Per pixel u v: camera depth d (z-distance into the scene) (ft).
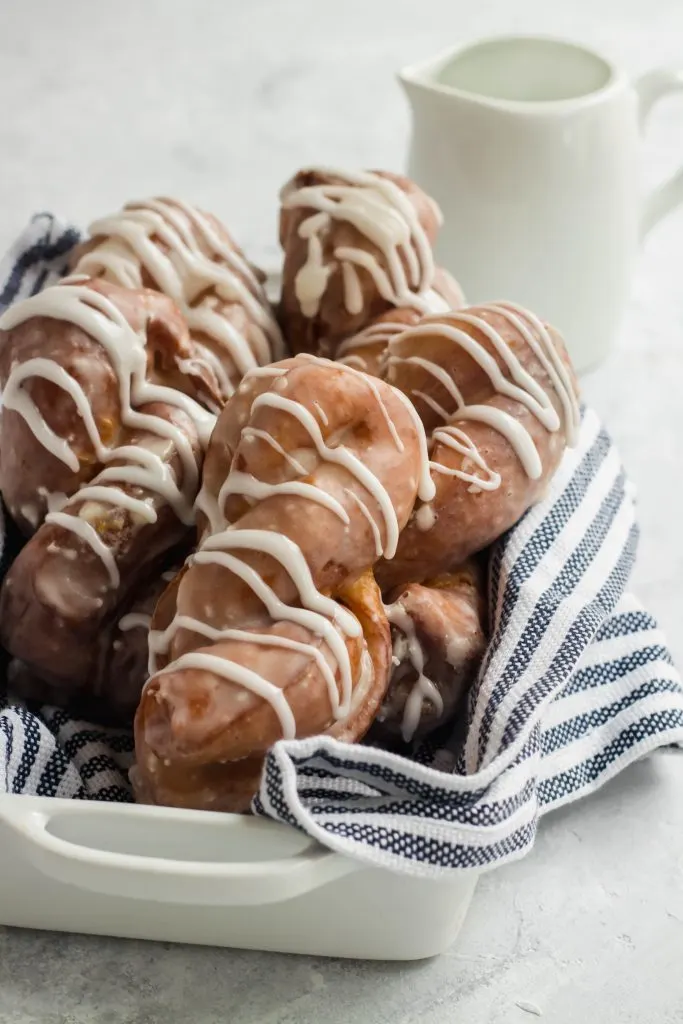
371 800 2.02
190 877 1.92
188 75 3.69
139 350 2.22
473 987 2.10
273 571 2.04
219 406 2.28
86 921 2.11
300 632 2.03
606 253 2.73
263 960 2.11
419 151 2.73
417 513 2.17
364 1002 2.08
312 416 2.07
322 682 2.02
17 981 2.09
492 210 2.69
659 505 2.63
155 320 2.24
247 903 1.95
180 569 2.17
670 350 2.92
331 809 2.01
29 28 3.90
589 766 2.22
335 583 2.08
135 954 2.11
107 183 3.26
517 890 2.18
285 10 4.06
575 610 2.19
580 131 2.63
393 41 3.90
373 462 2.08
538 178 2.65
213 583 2.05
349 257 2.39
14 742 2.09
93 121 3.45
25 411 2.19
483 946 2.13
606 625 2.30
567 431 2.27
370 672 2.09
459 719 2.21
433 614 2.15
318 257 2.40
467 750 2.11
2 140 3.37
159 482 2.17
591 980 2.10
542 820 2.23
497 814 2.00
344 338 2.44
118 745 2.23
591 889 2.18
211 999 2.08
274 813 1.95
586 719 2.24
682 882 2.19
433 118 2.68
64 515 2.17
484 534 2.22
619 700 2.26
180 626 2.06
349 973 2.11
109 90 3.60
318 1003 2.08
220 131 3.44
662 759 2.30
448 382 2.24
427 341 2.26
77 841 1.98
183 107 3.54
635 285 3.07
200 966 2.11
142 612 2.19
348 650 2.05
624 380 2.85
